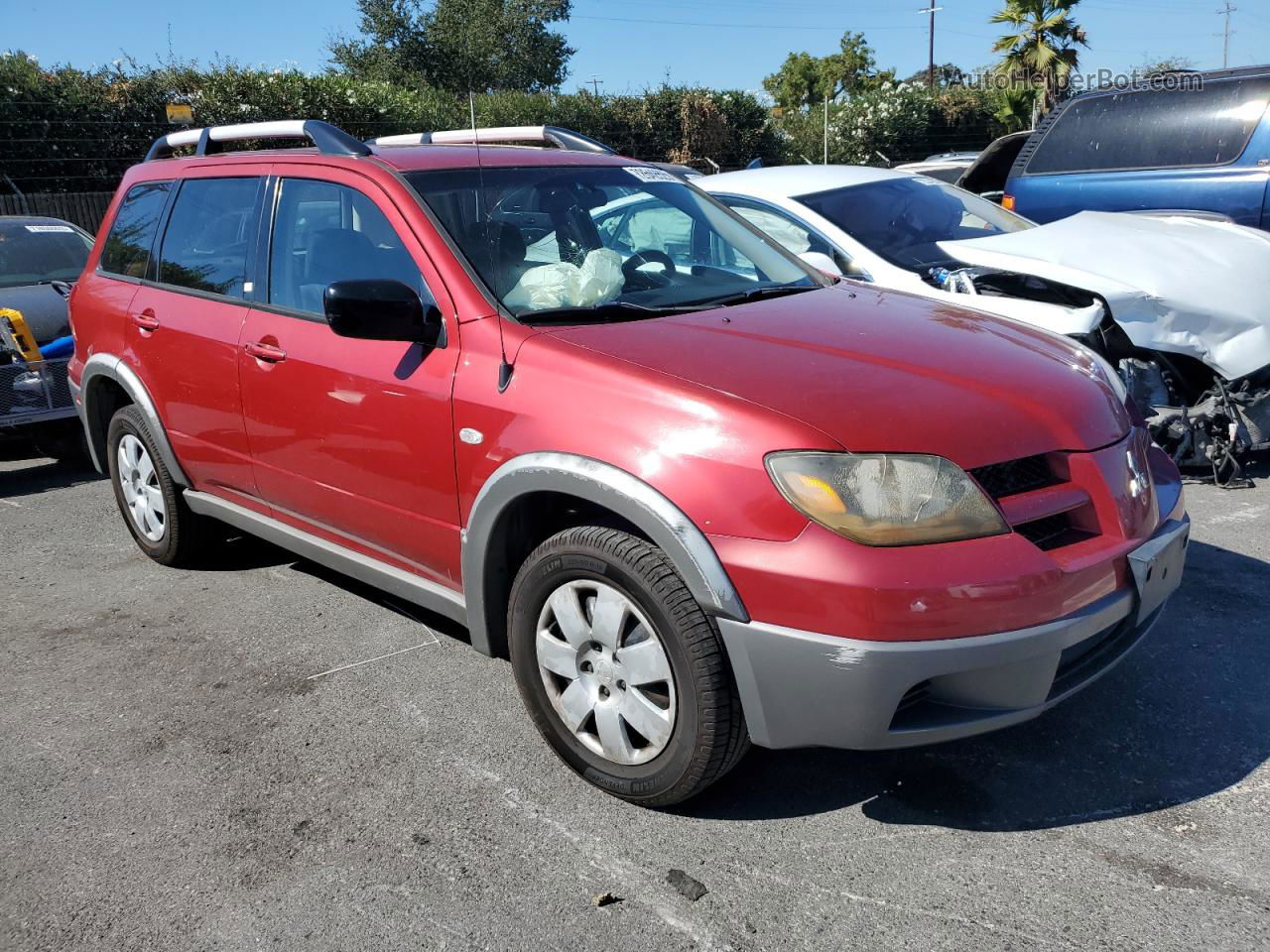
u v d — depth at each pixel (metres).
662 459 2.57
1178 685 3.37
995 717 2.50
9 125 17.25
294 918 2.48
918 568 2.36
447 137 4.69
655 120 25.41
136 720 3.43
